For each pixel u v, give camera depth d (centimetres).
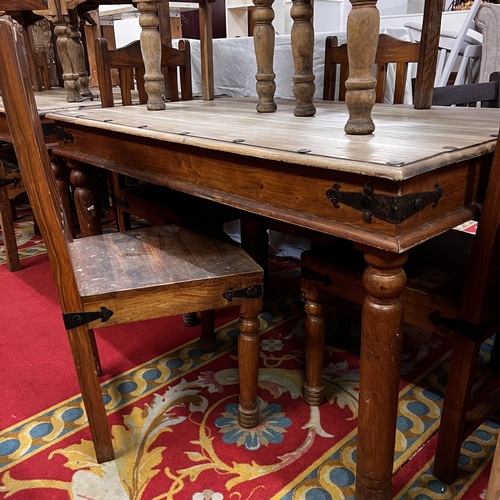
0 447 106
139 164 111
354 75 82
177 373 132
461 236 112
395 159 65
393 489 94
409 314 91
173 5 198
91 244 113
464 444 105
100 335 150
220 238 118
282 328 154
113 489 95
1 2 173
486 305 81
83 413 117
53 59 292
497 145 72
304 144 78
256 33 118
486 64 245
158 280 94
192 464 101
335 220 71
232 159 85
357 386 125
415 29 224
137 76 161
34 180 80
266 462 101
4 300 174
